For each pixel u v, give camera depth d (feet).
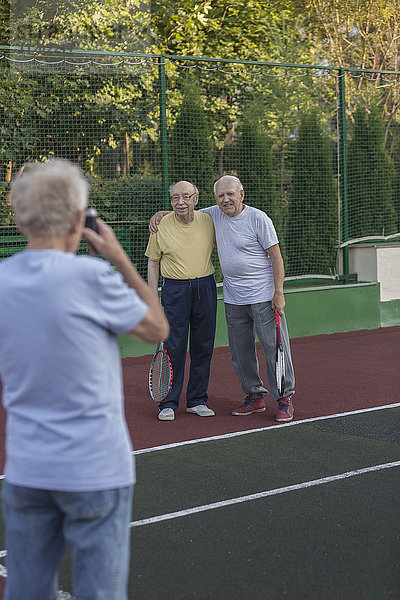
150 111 32.37
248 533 14.24
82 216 8.10
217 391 26.63
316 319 36.58
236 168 34.76
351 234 38.37
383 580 12.17
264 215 21.81
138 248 32.45
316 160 36.70
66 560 13.15
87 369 7.64
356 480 17.16
